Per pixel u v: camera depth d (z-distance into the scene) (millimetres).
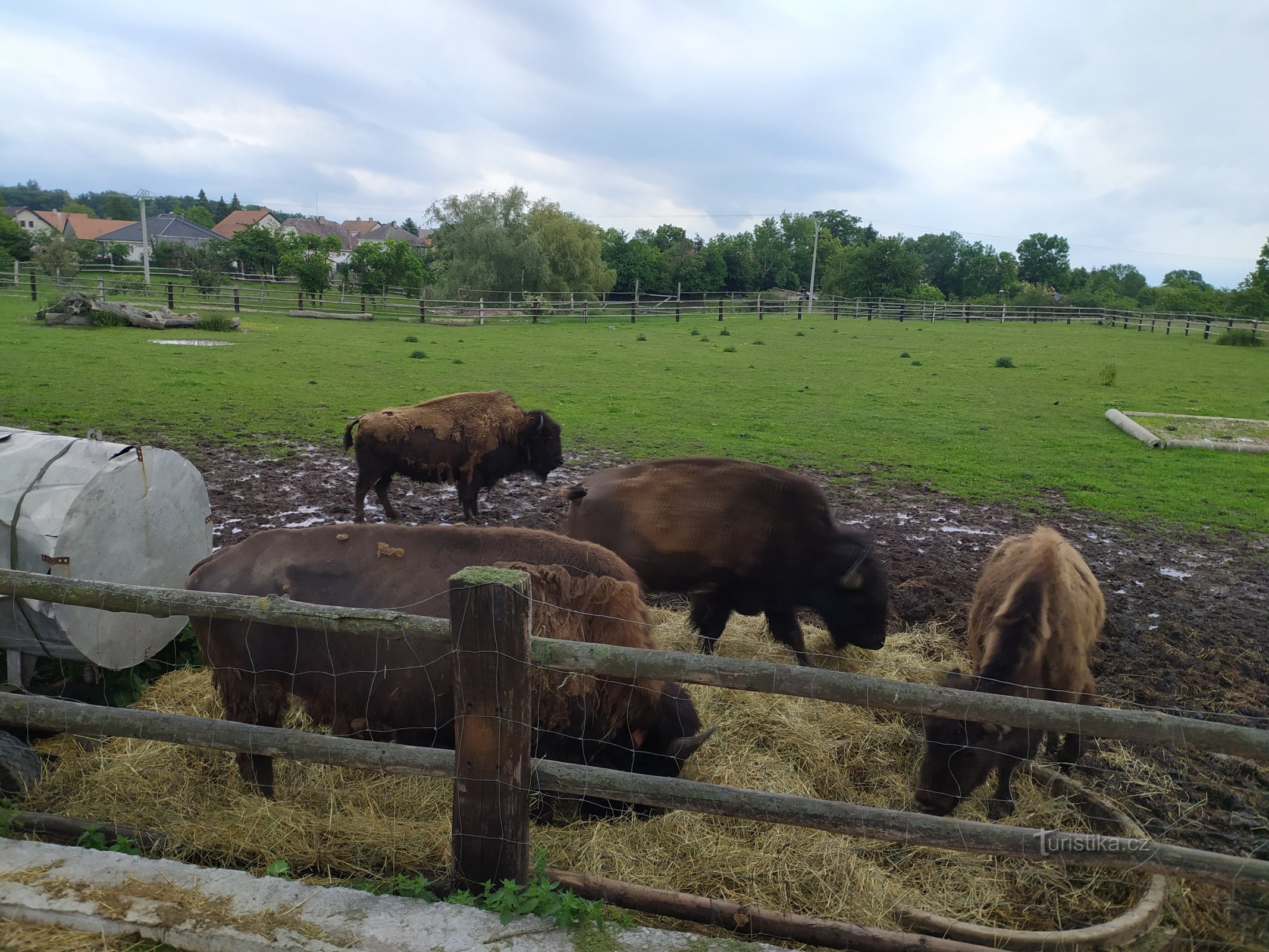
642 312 43750
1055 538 4371
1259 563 8086
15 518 3863
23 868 2697
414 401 14859
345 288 46938
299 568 3602
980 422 15297
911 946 2688
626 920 2654
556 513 9156
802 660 5531
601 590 3471
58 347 19078
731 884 3180
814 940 2725
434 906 2604
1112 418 15828
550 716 3424
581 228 51688
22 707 2971
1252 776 4344
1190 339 38469
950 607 6730
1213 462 12594
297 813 3307
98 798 3494
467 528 3779
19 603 3855
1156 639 6180
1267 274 51844
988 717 2443
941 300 67625
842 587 5062
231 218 105625
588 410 14906
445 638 2623
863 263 61688
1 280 37562
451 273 44719
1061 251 108500
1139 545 8555
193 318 25406
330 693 3547
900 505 9812
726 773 4070
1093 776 4281
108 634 4082
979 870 3400
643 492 5223
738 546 5105
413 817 3518
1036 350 30141
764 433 13586
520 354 23391
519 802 2615
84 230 97000
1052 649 3797
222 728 2861
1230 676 5609
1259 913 3090
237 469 9891
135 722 2920
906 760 4406
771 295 66688
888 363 24266
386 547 3658
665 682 3623
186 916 2508
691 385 18562
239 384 15570
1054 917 3207
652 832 3455
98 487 4023
